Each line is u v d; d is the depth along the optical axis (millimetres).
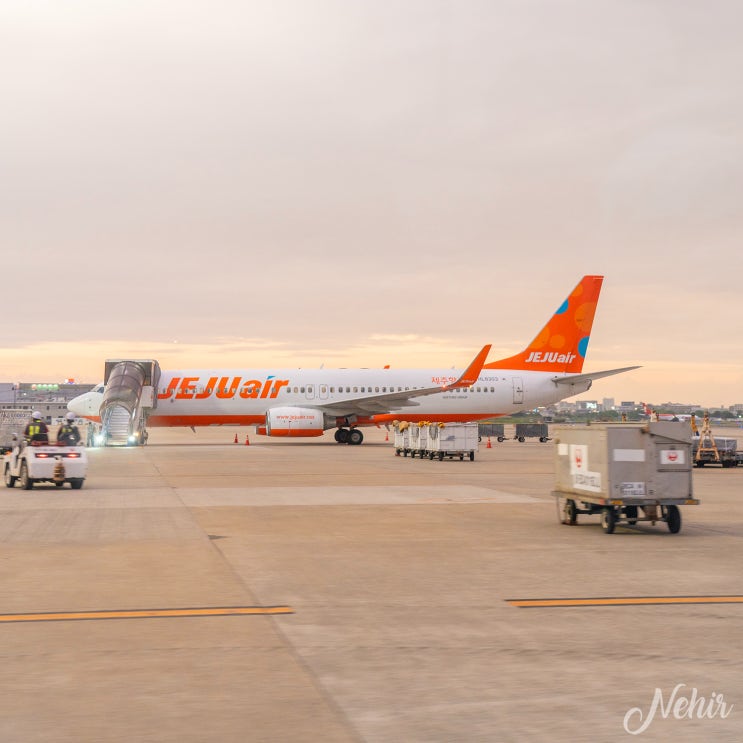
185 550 14055
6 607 9906
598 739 5930
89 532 16125
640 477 16125
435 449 41000
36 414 25344
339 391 58750
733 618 9406
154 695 6785
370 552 13953
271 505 21047
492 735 5973
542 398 61531
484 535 16016
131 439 55625
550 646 8234
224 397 57281
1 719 6266
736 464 39906
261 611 9727
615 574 12086
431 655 7930
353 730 6051
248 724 6164
